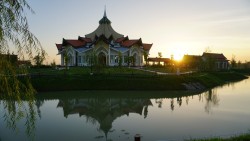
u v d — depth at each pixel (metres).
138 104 40.78
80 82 60.56
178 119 29.47
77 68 79.00
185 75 71.81
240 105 39.47
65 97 48.25
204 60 120.94
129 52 92.88
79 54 90.69
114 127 25.92
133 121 28.56
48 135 22.73
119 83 61.44
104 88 59.62
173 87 62.03
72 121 28.42
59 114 32.28
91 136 22.72
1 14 9.45
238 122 28.06
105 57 91.62
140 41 95.12
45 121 28.19
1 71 9.73
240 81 102.56
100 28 102.69
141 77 64.19
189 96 51.47
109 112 34.00
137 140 14.70
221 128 25.38
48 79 59.44
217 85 80.06
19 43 9.86
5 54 9.76
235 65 175.88
